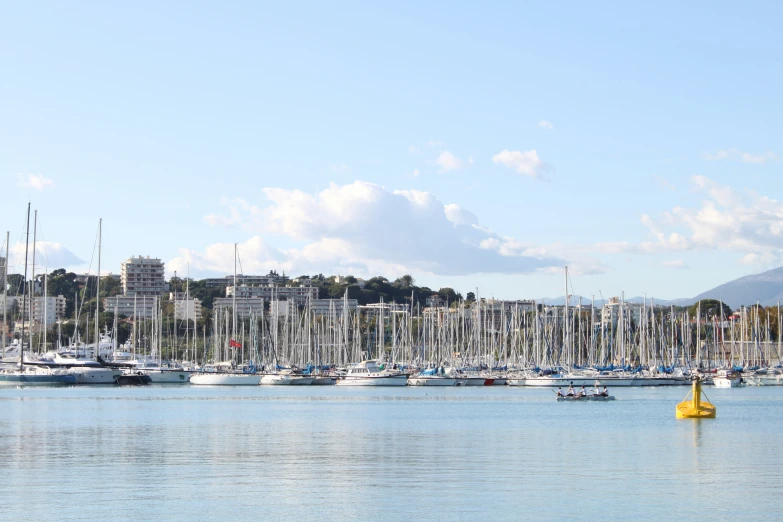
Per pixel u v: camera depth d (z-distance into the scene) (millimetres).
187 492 58156
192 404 150000
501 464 71438
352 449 81875
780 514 51594
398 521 49812
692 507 53406
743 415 126500
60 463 71938
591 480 62938
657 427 106000
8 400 158625
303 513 51750
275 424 110062
